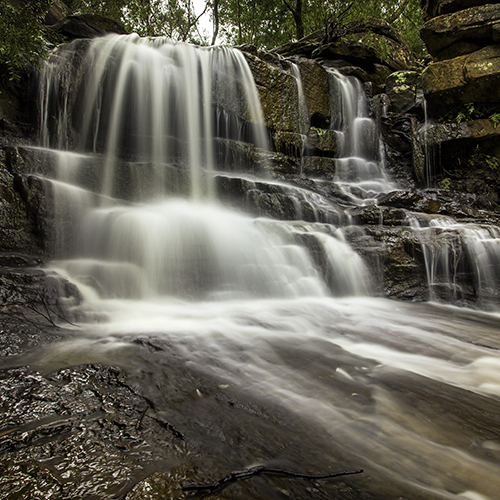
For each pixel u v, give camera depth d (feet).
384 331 16.85
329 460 7.43
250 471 6.84
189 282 21.25
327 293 24.00
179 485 6.41
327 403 9.69
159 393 9.68
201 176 30.22
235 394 9.92
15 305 14.52
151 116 33.35
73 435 7.69
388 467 7.32
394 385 10.89
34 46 20.43
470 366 13.05
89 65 30.17
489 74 41.96
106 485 6.31
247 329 15.52
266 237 24.86
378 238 25.98
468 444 8.21
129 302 18.25
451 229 26.96
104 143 31.73
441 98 46.39
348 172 44.50
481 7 41.37
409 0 72.28
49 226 20.31
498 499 6.57
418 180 45.62
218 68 36.68
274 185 31.04
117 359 11.57
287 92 41.19
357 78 52.60
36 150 23.24
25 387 9.40
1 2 19.15
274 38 76.59
